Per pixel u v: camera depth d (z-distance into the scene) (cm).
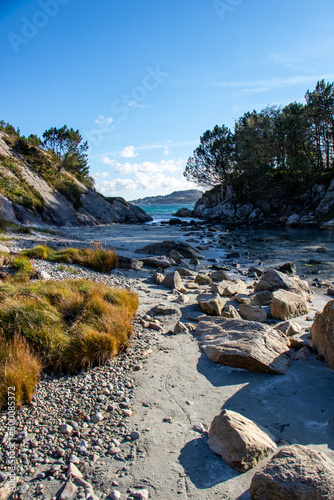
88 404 427
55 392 452
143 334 658
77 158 4712
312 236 2834
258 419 397
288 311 770
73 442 356
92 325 610
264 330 594
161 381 486
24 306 625
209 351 567
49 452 340
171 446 351
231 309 761
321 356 554
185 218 6412
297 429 378
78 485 298
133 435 367
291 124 4747
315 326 593
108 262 1262
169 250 1773
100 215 4234
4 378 423
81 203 4034
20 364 460
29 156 3803
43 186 3547
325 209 3997
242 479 307
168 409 418
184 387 471
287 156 5484
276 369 512
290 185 4606
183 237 2794
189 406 425
